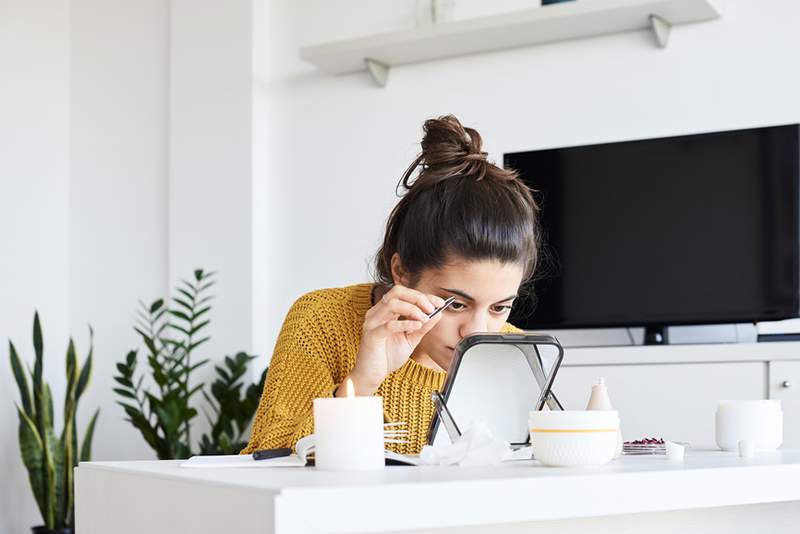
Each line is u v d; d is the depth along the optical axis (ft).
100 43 13.52
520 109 10.91
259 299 12.11
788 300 9.46
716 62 10.09
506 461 3.84
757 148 9.63
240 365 11.59
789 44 9.82
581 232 10.27
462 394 4.09
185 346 11.76
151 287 12.95
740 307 9.64
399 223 4.91
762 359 8.55
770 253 9.55
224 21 12.40
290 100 12.17
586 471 3.23
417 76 11.44
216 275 12.25
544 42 10.82
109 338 13.21
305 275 11.95
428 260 4.56
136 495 3.42
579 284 10.24
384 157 11.57
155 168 13.02
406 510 2.77
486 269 4.48
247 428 12.19
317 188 11.94
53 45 13.56
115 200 13.28
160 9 13.10
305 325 5.23
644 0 9.76
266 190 12.25
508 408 4.15
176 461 4.03
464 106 11.19
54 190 13.43
